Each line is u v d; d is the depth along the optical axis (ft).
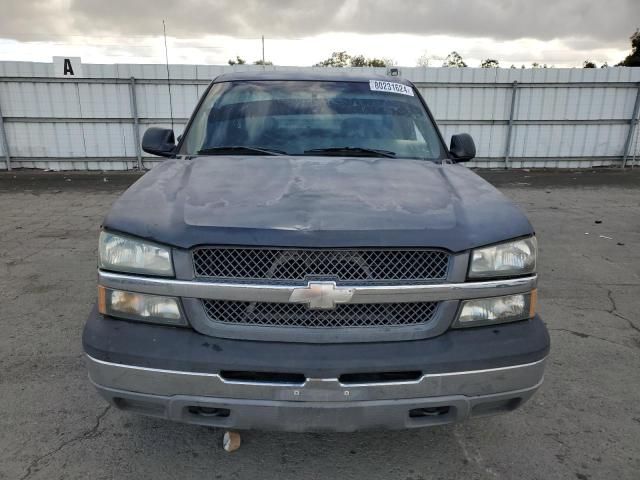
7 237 21.25
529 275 6.97
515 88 44.80
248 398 6.24
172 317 6.48
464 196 7.79
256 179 8.12
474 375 6.42
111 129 43.55
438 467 7.80
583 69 44.70
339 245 6.29
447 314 6.55
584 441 8.45
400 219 6.73
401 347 6.36
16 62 41.24
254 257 6.37
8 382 9.88
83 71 42.01
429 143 10.99
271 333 6.32
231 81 12.09
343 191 7.61
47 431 8.41
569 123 46.11
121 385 6.45
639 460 7.99
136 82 42.70
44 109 42.52
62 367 10.48
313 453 8.06
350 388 6.20
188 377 6.23
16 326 12.44
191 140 10.75
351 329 6.37
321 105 11.32
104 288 6.73
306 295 6.25
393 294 6.37
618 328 12.94
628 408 9.41
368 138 10.64
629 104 45.93
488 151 46.55
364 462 7.88
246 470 7.65
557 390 9.99
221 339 6.36
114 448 8.04
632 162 47.52
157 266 6.48
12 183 37.14
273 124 10.79
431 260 6.54
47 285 15.37
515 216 7.23
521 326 6.84
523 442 8.41
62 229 22.80
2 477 7.32
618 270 17.74
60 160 43.80
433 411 6.63
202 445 8.18
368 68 43.93
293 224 6.50
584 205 30.22
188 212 6.87
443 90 44.73
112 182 38.06
